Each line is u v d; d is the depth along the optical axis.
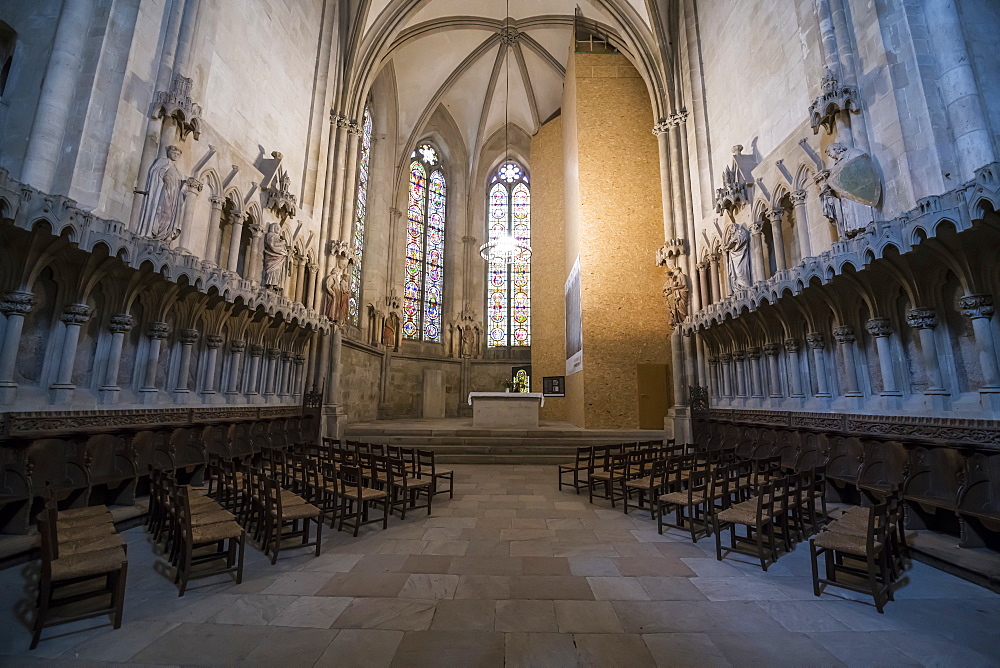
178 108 7.74
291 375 12.90
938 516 5.68
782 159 9.98
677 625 3.53
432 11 19.86
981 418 5.63
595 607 3.83
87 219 5.87
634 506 7.40
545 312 22.50
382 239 22.12
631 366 16.39
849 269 6.98
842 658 3.10
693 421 13.09
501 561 4.91
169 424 7.57
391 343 22.56
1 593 3.99
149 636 3.30
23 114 6.48
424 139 26.64
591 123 18.08
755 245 10.82
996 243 5.39
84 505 5.77
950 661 3.07
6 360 5.63
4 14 6.82
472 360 26.52
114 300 7.27
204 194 9.20
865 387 7.89
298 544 5.41
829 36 7.75
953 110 6.18
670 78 15.33
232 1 10.07
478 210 28.09
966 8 6.36
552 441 13.51
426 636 3.33
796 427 8.52
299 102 13.27
